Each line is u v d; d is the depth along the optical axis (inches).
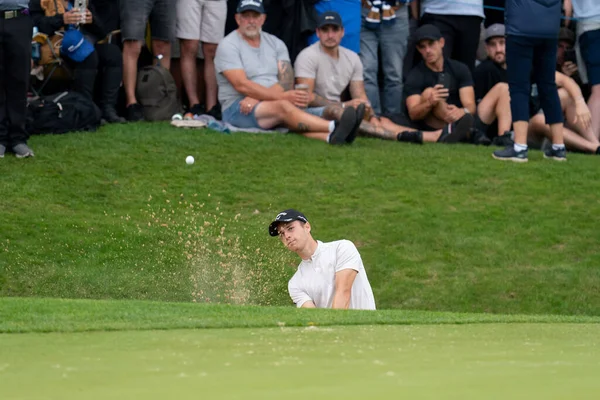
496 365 461.7
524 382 411.2
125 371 437.4
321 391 387.2
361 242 1327.5
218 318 703.7
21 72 1421.0
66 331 614.5
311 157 1605.6
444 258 1290.6
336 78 1775.3
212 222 1339.8
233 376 422.3
